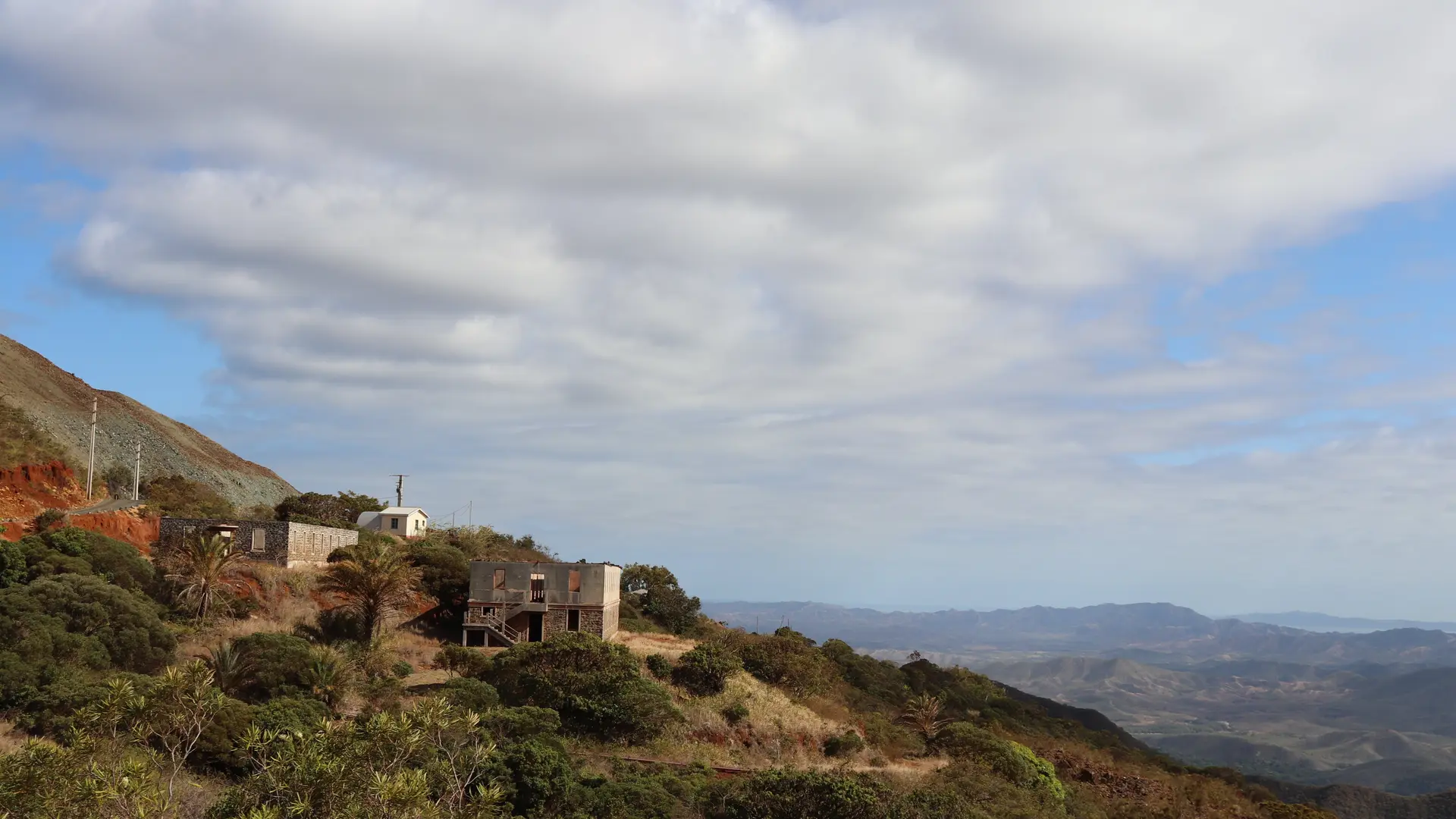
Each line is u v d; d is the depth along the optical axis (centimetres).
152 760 2144
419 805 2066
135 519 7406
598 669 5797
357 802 2047
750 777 4819
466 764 2781
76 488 8119
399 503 10819
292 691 4694
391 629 6612
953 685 11012
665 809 4212
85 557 5566
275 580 6316
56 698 3903
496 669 5809
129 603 4847
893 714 8444
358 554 6294
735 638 8900
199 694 2225
